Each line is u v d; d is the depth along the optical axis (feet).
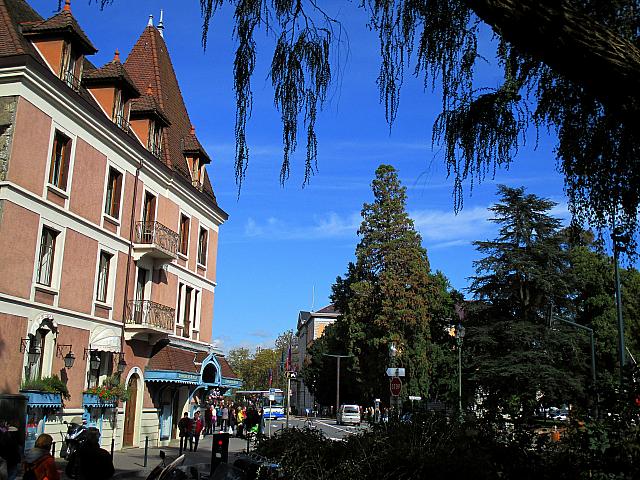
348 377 206.28
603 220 16.90
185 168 104.32
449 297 173.68
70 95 67.26
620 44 9.98
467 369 151.12
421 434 23.62
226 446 26.40
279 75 15.24
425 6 14.69
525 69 16.07
